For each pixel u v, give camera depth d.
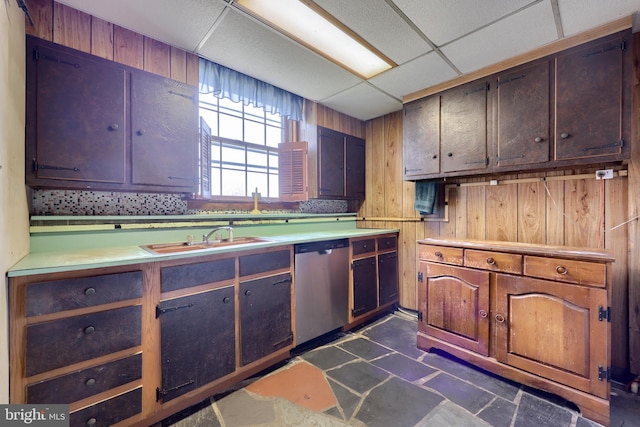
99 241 1.76
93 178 1.58
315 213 3.24
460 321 2.03
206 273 1.62
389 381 1.82
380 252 2.93
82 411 1.21
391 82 2.42
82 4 1.49
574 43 1.76
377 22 1.66
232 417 1.49
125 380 1.32
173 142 1.88
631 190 1.78
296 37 1.81
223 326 1.69
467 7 1.52
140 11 1.55
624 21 1.60
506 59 2.04
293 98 2.81
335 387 1.75
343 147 3.21
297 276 2.18
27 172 1.39
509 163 2.04
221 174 2.51
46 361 1.14
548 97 1.86
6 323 1.06
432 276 2.20
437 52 1.96
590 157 1.71
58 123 1.48
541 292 1.68
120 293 1.32
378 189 3.38
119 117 1.67
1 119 1.03
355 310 2.63
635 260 1.77
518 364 1.75
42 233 1.57
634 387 1.69
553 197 2.11
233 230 2.38
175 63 1.91
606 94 1.66
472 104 2.24
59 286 1.18
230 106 2.58
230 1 1.49
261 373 1.91
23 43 1.34
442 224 2.79
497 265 1.86
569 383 1.56
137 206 1.99
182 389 1.50
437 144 2.46
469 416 1.50
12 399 1.08
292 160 2.88
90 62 1.57
